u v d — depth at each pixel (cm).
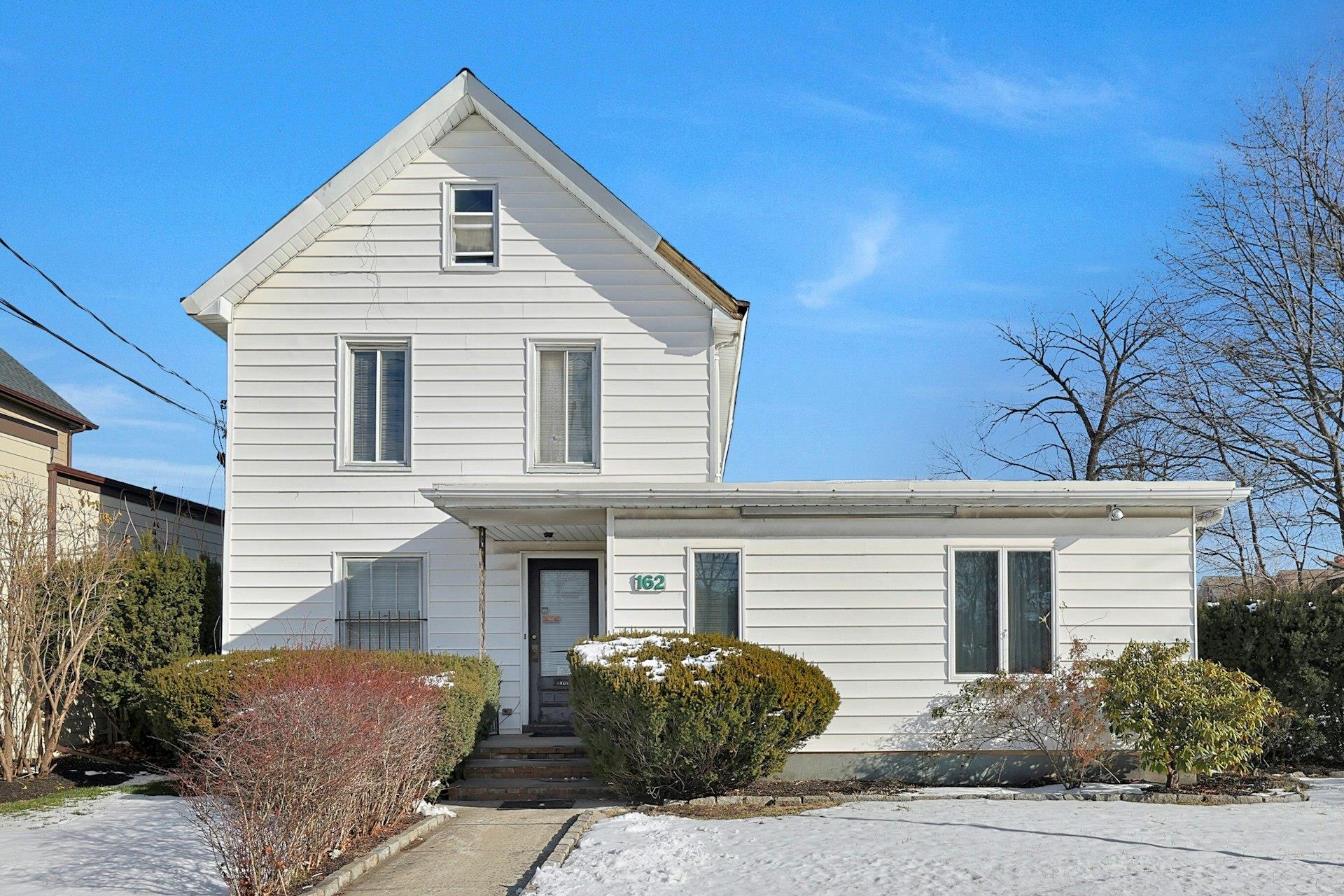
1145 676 1417
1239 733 1391
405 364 1795
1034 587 1538
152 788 1466
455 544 1764
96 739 1775
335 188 1759
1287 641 1702
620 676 1313
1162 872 927
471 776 1573
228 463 1766
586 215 1809
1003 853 1001
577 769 1569
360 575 1769
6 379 1878
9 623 1500
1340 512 2392
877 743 1506
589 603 1789
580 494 1495
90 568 1582
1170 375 2612
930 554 1537
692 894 899
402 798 1259
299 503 1761
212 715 1424
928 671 1520
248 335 1784
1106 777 1485
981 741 1498
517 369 1786
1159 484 1488
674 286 1798
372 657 1473
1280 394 2423
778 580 1534
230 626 1742
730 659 1341
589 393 1800
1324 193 2381
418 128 1773
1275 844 1035
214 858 1014
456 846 1168
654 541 1539
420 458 1772
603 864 1002
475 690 1482
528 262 1802
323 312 1791
